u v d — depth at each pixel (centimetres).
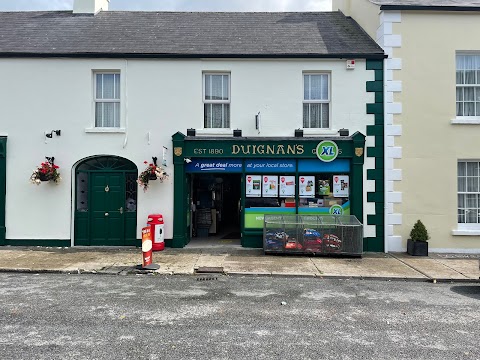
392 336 487
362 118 1088
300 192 1102
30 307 584
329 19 1351
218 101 1117
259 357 419
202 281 762
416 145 1075
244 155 1088
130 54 1084
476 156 1071
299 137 1084
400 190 1071
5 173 1080
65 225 1081
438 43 1084
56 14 1339
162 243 1050
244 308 594
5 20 1284
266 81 1102
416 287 744
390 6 1074
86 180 1112
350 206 1088
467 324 535
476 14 1085
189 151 1089
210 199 1329
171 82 1101
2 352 424
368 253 1044
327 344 458
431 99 1080
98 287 707
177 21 1305
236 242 1174
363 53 1080
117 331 491
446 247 1062
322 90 1121
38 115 1088
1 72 1088
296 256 988
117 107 1117
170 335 480
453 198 1069
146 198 1088
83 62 1092
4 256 945
